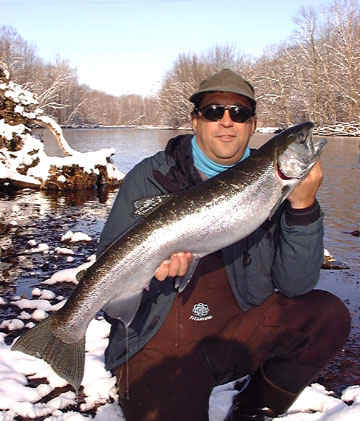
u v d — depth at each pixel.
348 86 21.94
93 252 2.97
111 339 1.14
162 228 1.02
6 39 31.83
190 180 1.15
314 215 1.05
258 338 1.16
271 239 1.14
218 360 1.15
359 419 1.15
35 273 2.53
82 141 16.70
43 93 31.22
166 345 1.10
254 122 1.23
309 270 1.08
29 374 1.42
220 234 1.04
